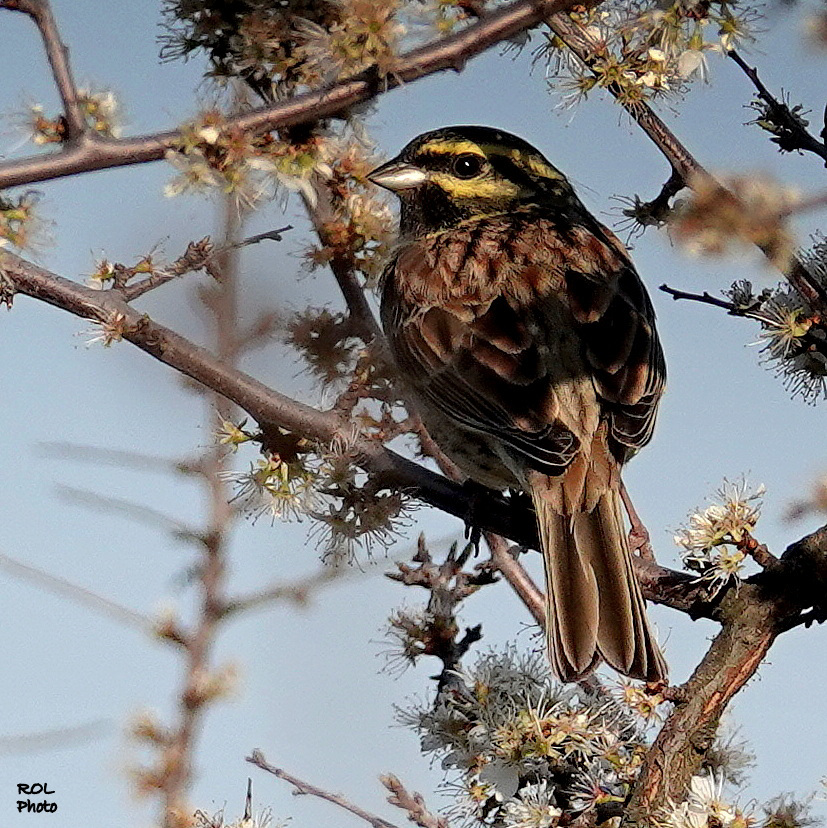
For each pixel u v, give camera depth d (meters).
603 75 8.03
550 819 7.58
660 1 7.93
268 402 8.91
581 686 8.73
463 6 7.78
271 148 8.06
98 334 8.69
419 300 10.68
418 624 8.87
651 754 7.10
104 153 7.45
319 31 7.93
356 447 9.08
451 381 10.16
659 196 8.40
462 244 11.07
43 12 7.31
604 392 9.76
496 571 10.11
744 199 6.42
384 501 8.97
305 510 8.88
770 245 6.43
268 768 8.59
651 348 10.23
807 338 8.98
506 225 11.49
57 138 8.12
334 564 8.70
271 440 8.96
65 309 8.75
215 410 9.19
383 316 11.13
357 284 9.85
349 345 9.74
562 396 9.74
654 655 7.84
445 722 8.34
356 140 9.62
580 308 10.38
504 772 8.06
